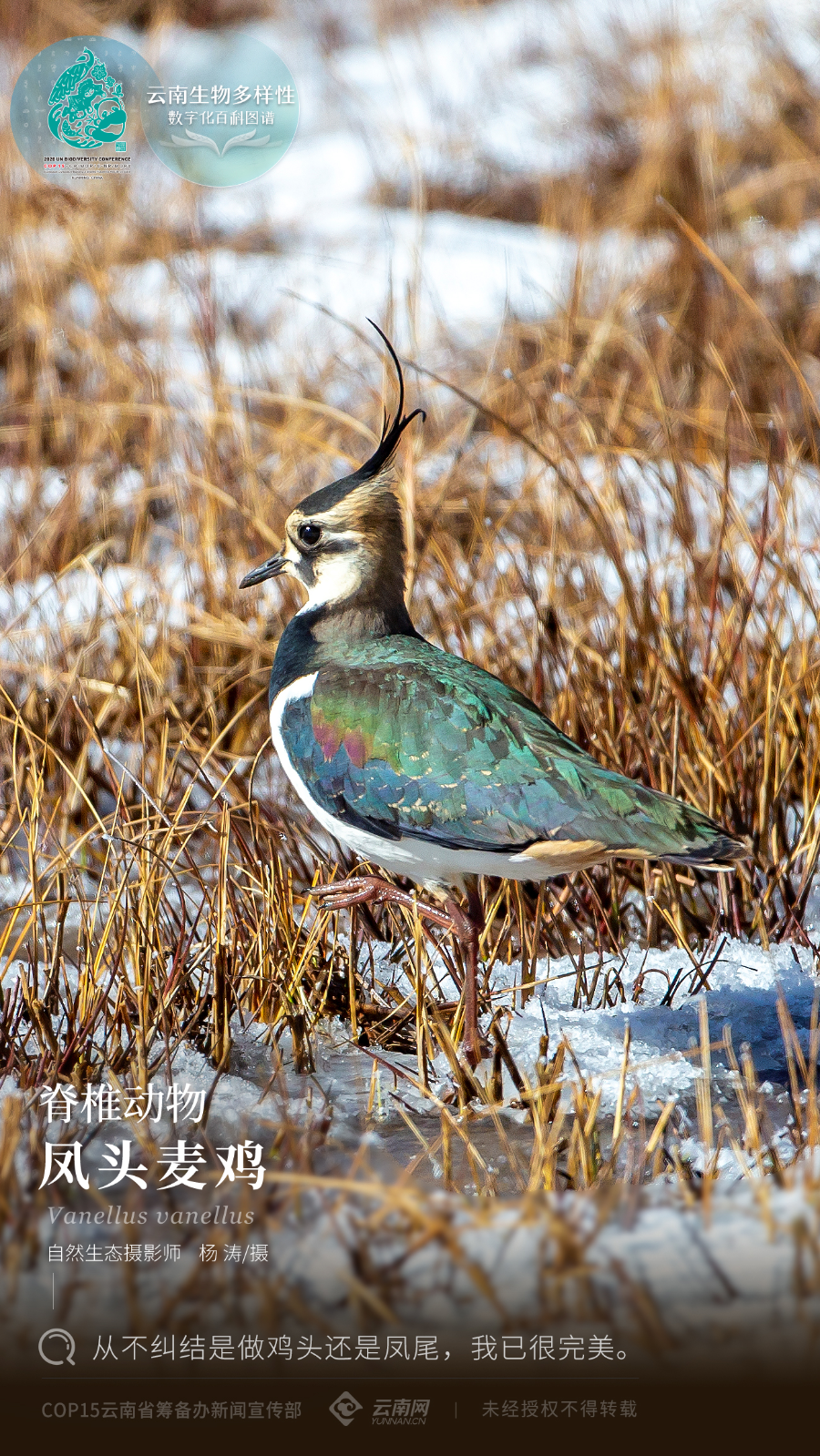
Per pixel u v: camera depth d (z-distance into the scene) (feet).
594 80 83.41
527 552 41.19
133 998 27.48
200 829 33.81
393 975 30.12
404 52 96.78
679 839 24.32
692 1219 19.99
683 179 72.38
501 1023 28.48
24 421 55.72
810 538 44.32
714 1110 24.98
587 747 33.65
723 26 84.17
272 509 45.24
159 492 47.14
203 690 38.68
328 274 68.13
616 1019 28.43
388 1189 19.89
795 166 71.10
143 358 53.62
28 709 37.40
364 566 28.07
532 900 32.71
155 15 93.97
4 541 47.83
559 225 73.36
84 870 32.83
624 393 50.98
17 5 80.84
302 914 29.78
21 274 60.39
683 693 33.45
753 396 56.70
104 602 43.96
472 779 25.36
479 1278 18.85
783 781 33.19
